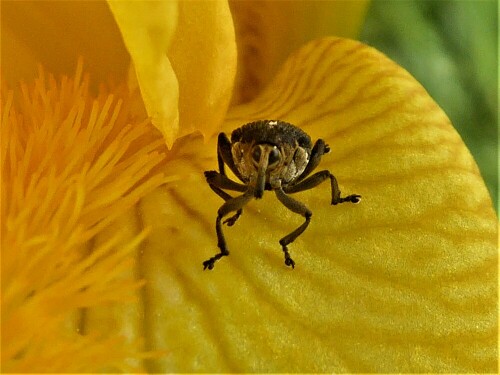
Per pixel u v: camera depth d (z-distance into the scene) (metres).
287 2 0.05
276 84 0.05
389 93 0.05
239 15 0.05
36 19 0.05
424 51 0.08
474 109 0.08
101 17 0.05
